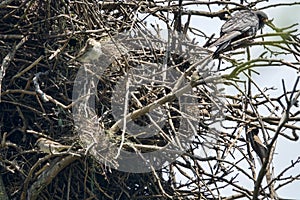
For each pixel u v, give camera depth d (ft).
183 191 45.16
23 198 41.70
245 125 45.57
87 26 45.70
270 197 40.50
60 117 43.75
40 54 45.65
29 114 45.16
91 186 42.57
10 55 43.73
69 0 45.27
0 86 42.04
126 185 45.01
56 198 44.57
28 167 43.55
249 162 44.06
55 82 44.29
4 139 42.39
